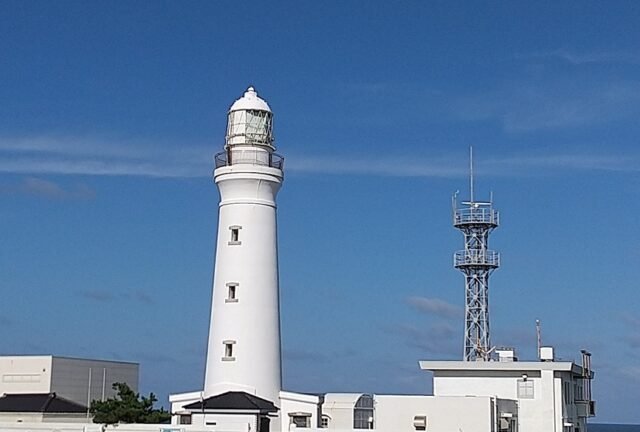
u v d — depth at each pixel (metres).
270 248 65.12
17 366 79.62
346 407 64.31
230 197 65.25
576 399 71.12
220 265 65.00
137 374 87.94
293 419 63.38
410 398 59.62
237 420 58.59
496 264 77.38
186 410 59.91
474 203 77.38
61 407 73.44
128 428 59.62
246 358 63.12
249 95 66.75
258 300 63.97
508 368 65.25
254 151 65.25
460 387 66.00
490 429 58.38
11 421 71.88
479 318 76.81
